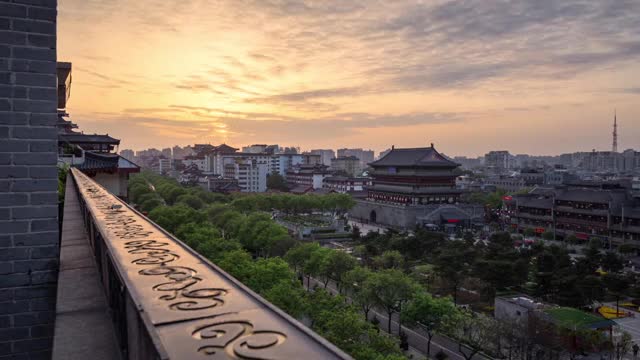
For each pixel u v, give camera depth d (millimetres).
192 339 2803
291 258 53094
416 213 110250
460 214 109688
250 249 68438
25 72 6727
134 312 3242
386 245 69312
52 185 6906
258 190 199625
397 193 122312
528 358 35281
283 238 60469
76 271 7000
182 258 5156
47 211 6879
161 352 2273
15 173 6680
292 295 30625
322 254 49750
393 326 44250
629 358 38406
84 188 15195
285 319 3172
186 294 3770
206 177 199375
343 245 83438
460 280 53312
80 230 10711
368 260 64688
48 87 6883
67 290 6008
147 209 76750
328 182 183375
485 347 37156
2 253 6637
